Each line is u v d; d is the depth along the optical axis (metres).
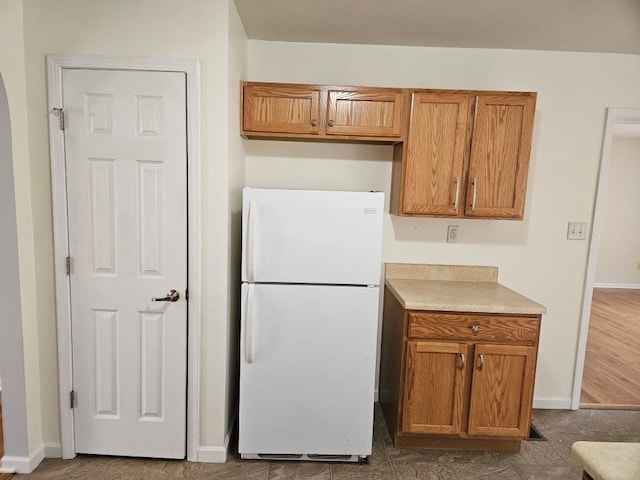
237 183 2.27
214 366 2.10
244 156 2.54
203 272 2.05
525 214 2.65
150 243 2.02
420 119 2.29
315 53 2.54
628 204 6.40
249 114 2.28
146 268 2.04
